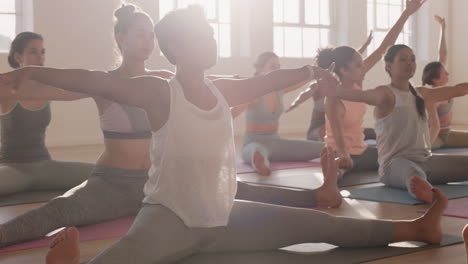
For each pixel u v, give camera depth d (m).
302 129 9.18
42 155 3.70
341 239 2.12
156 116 1.87
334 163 3.01
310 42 9.52
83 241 2.41
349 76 3.80
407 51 3.40
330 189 3.00
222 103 1.92
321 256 2.09
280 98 5.11
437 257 2.06
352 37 9.69
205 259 2.04
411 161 3.48
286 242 2.08
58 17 7.02
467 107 10.48
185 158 1.86
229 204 1.96
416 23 10.70
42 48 3.44
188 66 1.86
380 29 10.25
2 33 6.95
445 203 2.19
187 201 1.88
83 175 3.66
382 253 2.12
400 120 3.47
